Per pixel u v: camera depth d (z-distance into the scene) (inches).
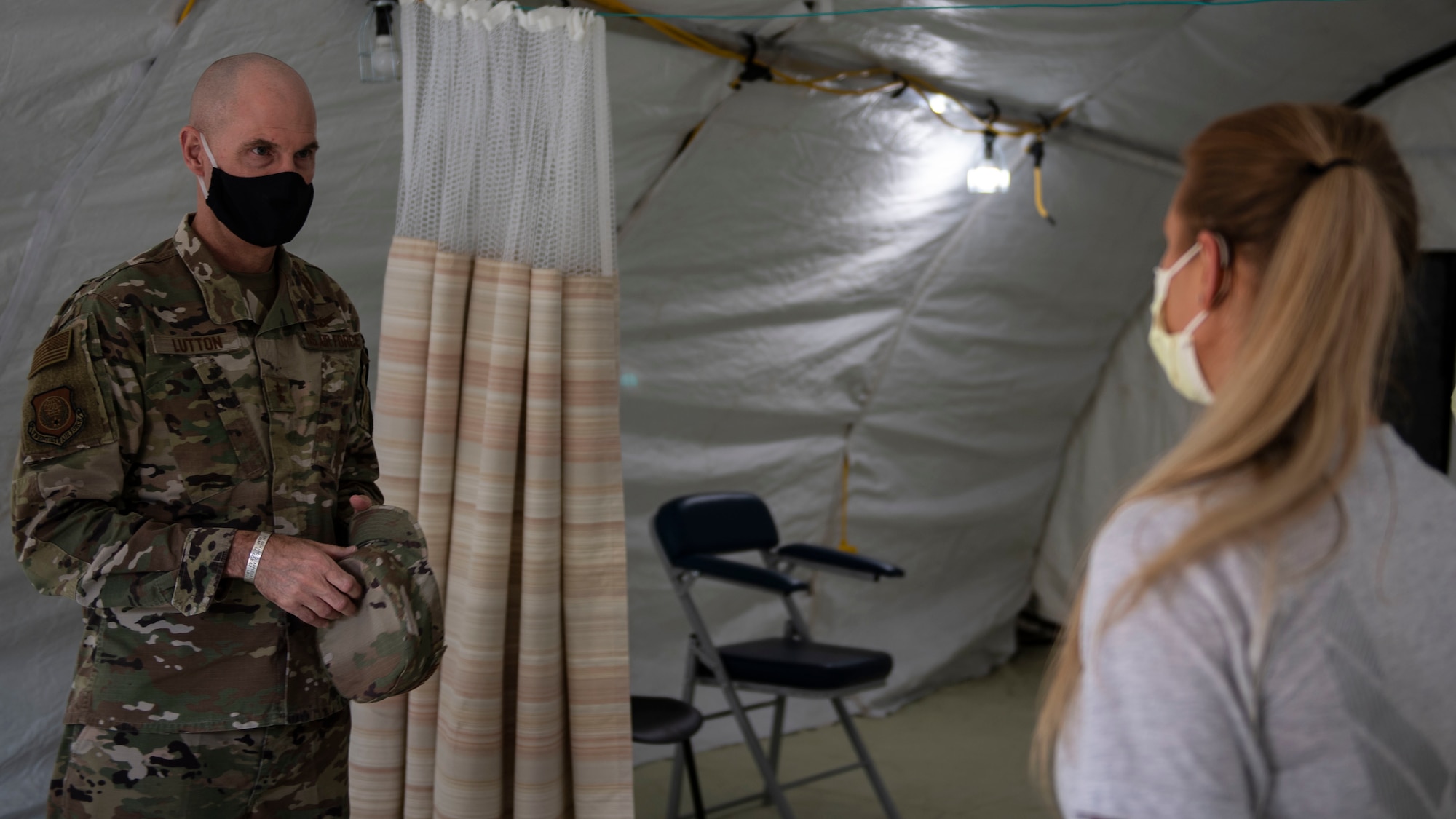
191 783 57.3
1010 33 124.9
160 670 57.1
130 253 92.0
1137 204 178.7
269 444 61.6
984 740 162.9
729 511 130.2
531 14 84.4
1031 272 175.2
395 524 63.8
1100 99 151.6
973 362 178.1
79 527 54.4
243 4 81.5
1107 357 205.8
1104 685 27.4
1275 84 161.6
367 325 113.1
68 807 56.6
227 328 60.5
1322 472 27.7
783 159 130.6
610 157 87.0
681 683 155.4
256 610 59.3
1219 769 25.8
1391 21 152.0
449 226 84.1
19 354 90.6
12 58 76.3
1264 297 29.1
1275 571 26.5
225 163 59.5
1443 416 189.9
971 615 198.1
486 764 80.8
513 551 85.1
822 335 156.3
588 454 84.7
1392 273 28.4
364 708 84.0
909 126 138.3
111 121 83.2
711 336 144.3
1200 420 29.8
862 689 121.0
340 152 97.7
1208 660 26.4
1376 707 26.5
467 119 84.4
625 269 130.1
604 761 83.1
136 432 57.2
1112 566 28.5
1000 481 199.0
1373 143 29.8
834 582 171.9
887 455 175.5
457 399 84.9
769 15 109.3
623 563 85.5
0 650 99.3
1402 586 27.3
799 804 135.8
